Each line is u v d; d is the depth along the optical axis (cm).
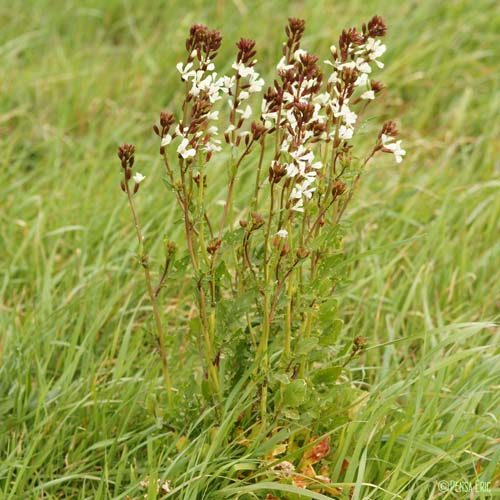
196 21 711
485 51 672
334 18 695
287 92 314
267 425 341
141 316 445
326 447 337
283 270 315
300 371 338
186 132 302
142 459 362
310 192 297
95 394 364
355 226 503
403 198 529
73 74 649
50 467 352
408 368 412
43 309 422
